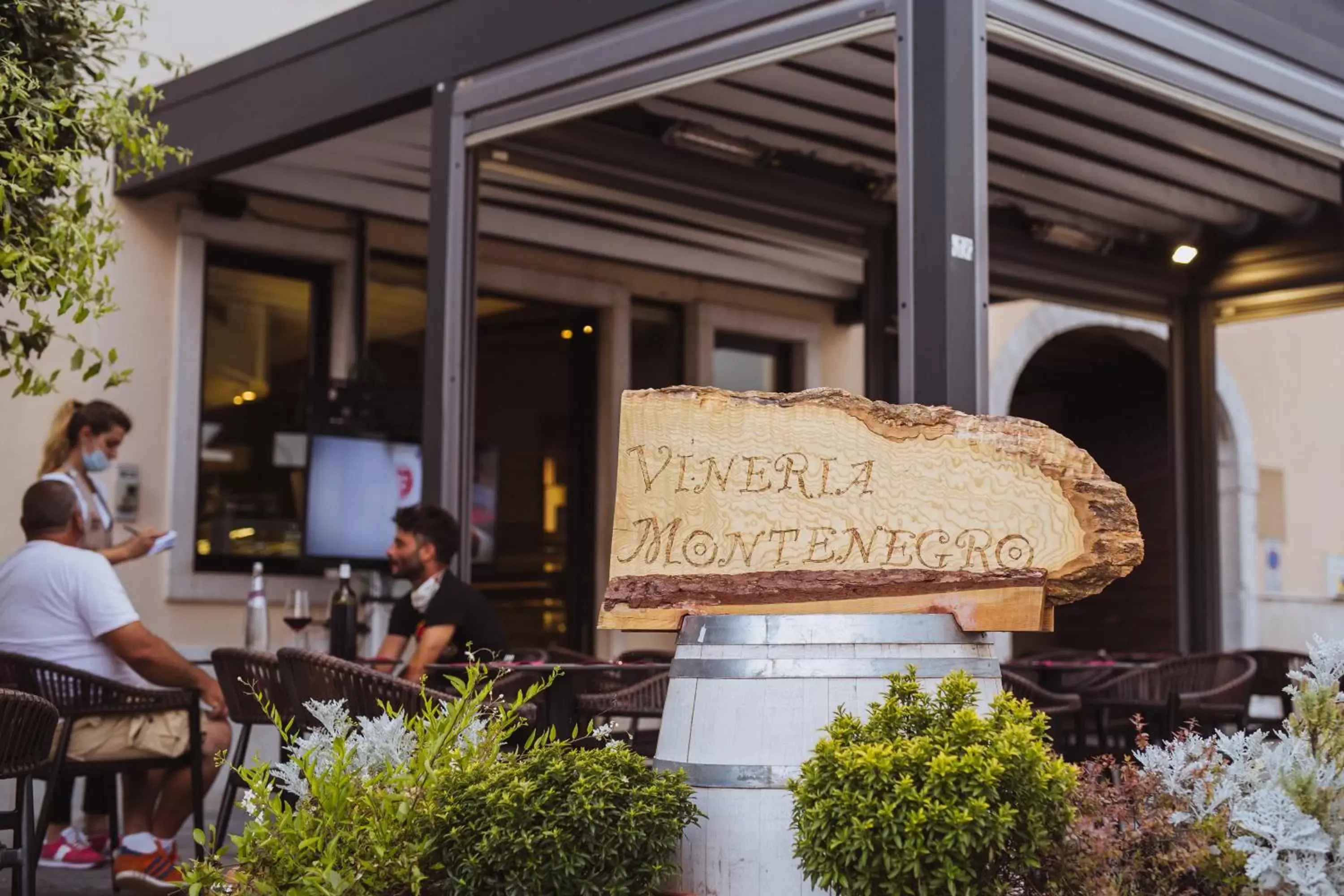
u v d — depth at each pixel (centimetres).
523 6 547
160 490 738
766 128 680
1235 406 1216
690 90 632
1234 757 268
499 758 280
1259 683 771
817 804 241
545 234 854
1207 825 247
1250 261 888
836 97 639
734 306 962
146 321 737
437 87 577
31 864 375
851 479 298
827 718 274
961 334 419
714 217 749
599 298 905
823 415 302
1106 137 693
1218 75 510
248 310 778
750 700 278
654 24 505
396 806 263
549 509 917
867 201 768
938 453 295
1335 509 1331
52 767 470
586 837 252
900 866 230
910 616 281
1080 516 285
